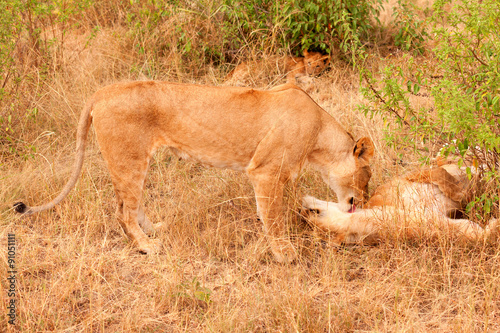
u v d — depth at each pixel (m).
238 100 8.32
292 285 7.79
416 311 7.07
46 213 9.56
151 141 8.41
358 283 7.82
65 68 13.16
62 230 9.10
